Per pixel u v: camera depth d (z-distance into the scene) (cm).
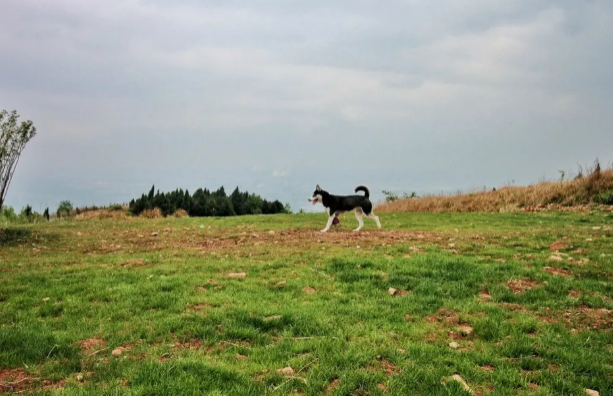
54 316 678
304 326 620
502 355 554
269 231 1467
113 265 977
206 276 855
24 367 510
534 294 742
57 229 1655
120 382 472
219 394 444
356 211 1481
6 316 668
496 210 2198
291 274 865
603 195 2045
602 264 895
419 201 2555
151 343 577
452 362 527
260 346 569
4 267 972
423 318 665
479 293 768
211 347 568
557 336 599
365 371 495
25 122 1448
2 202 1447
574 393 475
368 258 956
